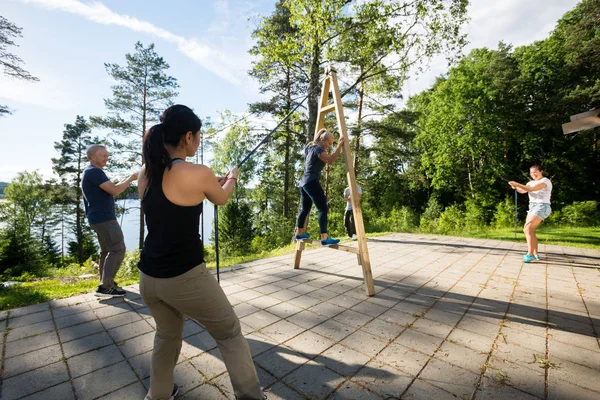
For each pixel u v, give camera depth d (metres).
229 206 20.16
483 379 1.75
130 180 3.30
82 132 27.67
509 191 23.23
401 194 29.02
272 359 1.98
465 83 22.23
